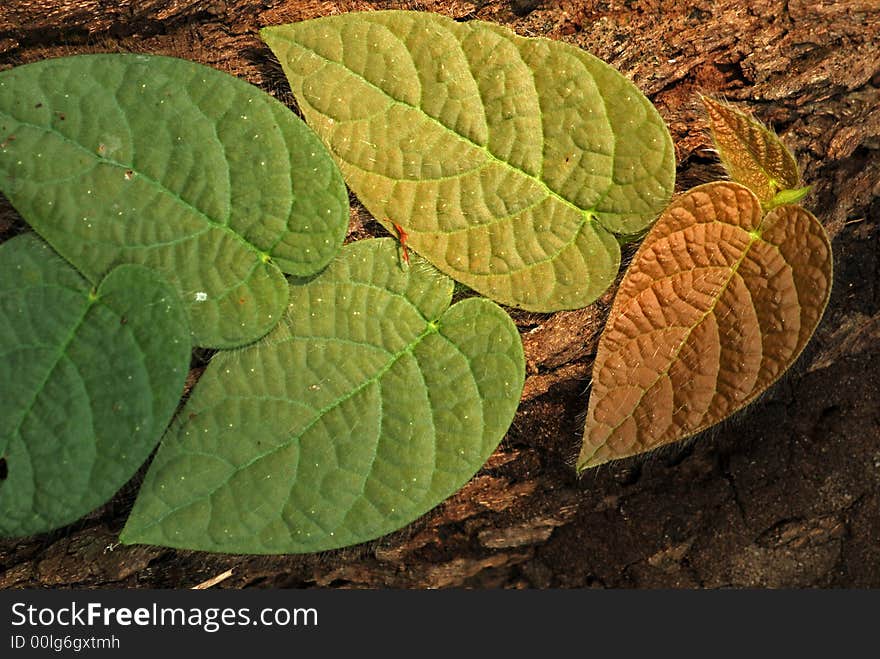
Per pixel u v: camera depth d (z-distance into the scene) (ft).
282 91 0.73
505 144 0.71
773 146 0.72
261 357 0.71
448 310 0.72
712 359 0.74
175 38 0.72
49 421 0.69
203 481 0.71
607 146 0.71
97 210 0.68
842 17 0.74
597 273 0.72
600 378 0.73
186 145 0.69
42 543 0.76
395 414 0.72
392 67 0.70
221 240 0.70
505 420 0.72
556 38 0.74
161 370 0.69
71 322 0.69
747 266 0.73
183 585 0.79
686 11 0.73
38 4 0.70
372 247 0.71
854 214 0.78
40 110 0.68
